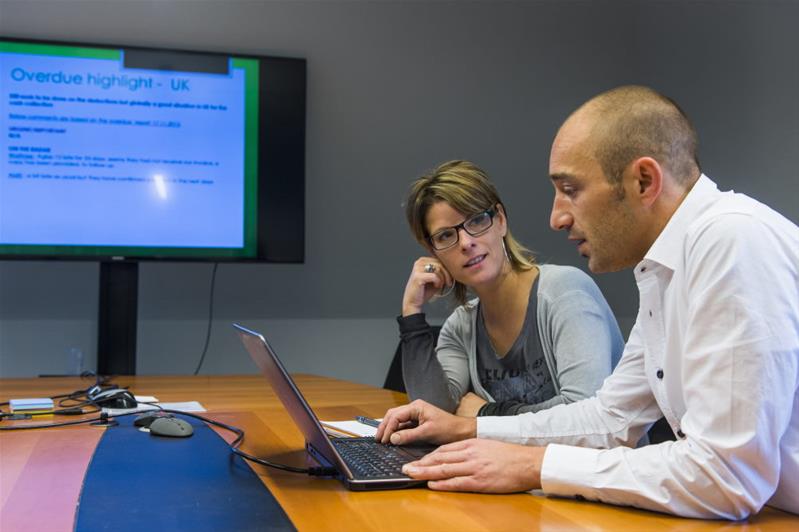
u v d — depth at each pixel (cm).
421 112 379
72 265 345
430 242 181
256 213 344
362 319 371
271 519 88
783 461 96
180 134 337
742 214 96
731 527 89
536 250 387
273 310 363
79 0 345
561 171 108
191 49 355
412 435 130
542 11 396
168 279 353
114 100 331
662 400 113
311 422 110
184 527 84
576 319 168
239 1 361
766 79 343
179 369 353
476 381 190
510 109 389
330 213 369
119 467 115
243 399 213
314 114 368
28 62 324
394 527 86
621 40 403
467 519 90
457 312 197
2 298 338
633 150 103
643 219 106
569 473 100
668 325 107
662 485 94
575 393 160
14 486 103
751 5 352
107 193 328
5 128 321
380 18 377
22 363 339
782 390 90
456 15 386
